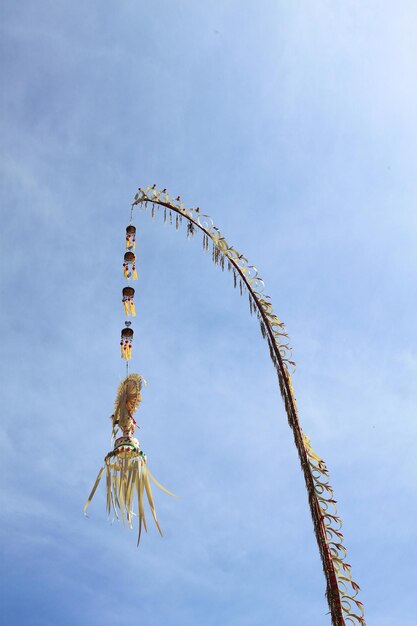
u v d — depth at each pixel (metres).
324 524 9.63
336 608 8.91
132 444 12.37
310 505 9.84
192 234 13.89
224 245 13.27
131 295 14.70
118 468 12.27
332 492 9.87
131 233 15.17
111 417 12.95
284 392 10.98
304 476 10.12
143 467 12.30
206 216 13.91
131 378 13.25
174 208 14.38
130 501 11.98
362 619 8.82
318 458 10.21
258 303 12.22
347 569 9.23
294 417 10.65
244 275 12.68
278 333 11.80
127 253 14.98
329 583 9.13
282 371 11.22
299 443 10.35
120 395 13.04
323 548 9.41
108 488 12.14
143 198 15.05
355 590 9.05
